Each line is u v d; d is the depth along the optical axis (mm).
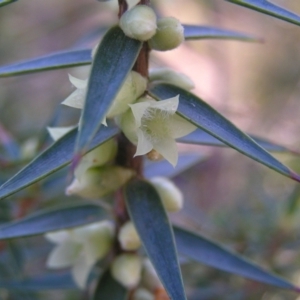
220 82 329
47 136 174
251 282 204
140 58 125
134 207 131
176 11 325
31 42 332
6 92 315
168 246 126
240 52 364
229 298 205
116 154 135
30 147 186
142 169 136
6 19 325
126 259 143
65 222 141
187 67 326
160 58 264
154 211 130
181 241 142
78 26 342
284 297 214
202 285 208
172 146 125
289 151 140
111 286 144
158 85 125
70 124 231
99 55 114
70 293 203
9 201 184
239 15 354
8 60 321
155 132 125
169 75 130
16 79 297
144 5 120
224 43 332
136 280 143
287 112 337
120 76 112
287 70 360
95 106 108
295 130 316
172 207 141
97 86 110
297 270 213
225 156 293
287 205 215
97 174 134
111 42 117
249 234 218
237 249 212
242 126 310
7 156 195
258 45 363
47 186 180
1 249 185
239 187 288
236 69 365
